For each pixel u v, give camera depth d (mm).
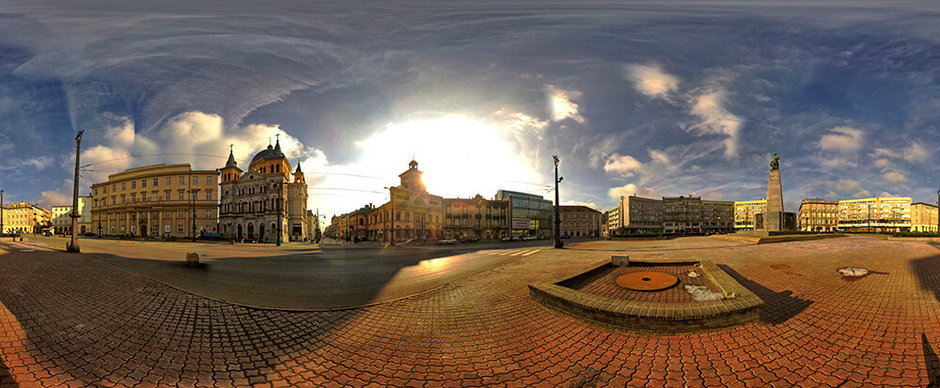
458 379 3824
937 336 4641
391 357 4410
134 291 7906
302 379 3896
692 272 9336
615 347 4520
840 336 4719
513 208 66875
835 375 3668
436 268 13070
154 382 3783
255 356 4477
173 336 5133
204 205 59531
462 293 7926
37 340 4824
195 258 13570
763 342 4523
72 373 3934
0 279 9117
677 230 96688
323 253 22172
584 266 12094
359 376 3943
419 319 5922
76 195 18672
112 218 65500
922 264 10977
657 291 7422
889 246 17094
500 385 3660
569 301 5746
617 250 18547
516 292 7820
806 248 15938
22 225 101000
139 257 16469
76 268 11266
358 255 20109
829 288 7625
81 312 6188
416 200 55000
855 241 20938
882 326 5070
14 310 6168
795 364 3938
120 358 4352
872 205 96438
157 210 60156
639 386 3555
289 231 60000
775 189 24953
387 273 11836
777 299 6691
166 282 9234
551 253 17719
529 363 4160
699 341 4586
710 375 3738
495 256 17484
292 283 9820
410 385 3723
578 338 4859
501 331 5258
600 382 3660
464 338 5012
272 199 55750
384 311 6441
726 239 25703
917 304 6184
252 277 10891
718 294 6953
